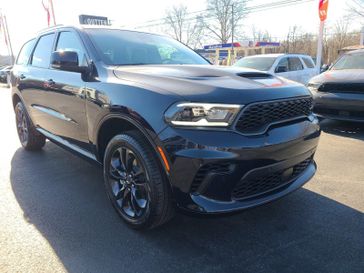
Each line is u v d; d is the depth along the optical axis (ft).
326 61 146.20
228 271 7.72
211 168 7.57
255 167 7.87
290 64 35.01
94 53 10.92
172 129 7.72
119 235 9.23
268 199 8.46
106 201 11.32
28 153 16.87
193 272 7.71
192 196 7.82
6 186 12.61
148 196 8.60
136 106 8.43
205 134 7.50
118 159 9.79
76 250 8.54
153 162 8.38
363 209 10.66
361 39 88.17
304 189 12.16
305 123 9.37
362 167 14.52
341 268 7.78
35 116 15.10
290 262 8.01
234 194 8.10
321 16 44.73
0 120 26.84
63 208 10.82
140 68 10.18
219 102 7.55
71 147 12.52
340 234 9.21
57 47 13.20
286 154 8.46
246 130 7.82
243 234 9.25
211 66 10.59
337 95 20.35
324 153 16.61
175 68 10.00
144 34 13.30
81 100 10.75
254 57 35.42
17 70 16.72
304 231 9.37
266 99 8.02
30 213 10.48
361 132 21.02
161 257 8.27
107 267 7.89
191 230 9.45
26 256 8.29
